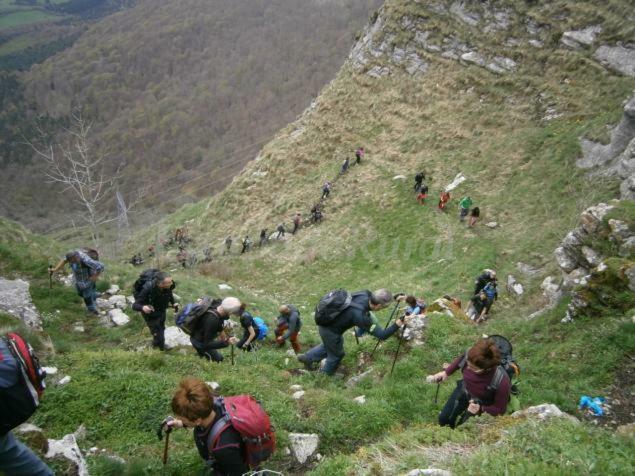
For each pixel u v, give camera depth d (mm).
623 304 11141
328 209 37344
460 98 39250
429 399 8391
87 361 8383
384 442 6004
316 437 6855
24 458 4438
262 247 36906
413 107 41906
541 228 24312
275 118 136000
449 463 5074
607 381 9148
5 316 9586
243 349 11242
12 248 14750
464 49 41250
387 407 7930
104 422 6848
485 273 16234
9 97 142000
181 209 64938
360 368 10469
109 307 12977
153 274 9609
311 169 44125
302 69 147500
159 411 7082
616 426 8023
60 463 5438
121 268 17828
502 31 39500
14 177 108562
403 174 36125
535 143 31281
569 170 27328
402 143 39562
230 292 19594
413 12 45594
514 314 16859
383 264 28656
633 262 11688
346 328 9047
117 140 128000
